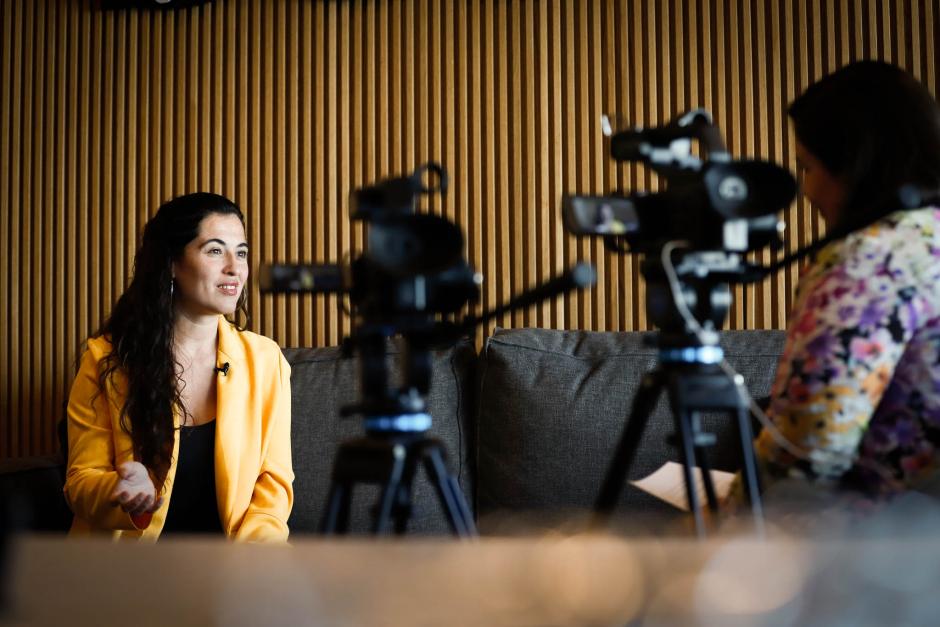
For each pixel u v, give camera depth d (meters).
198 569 0.90
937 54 3.08
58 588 0.84
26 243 3.39
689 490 1.25
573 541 0.96
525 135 3.20
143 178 3.34
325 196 3.26
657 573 0.86
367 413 1.25
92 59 3.38
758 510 1.27
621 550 0.92
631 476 2.54
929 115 1.43
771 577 0.84
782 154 3.11
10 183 3.41
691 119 1.38
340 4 3.28
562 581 0.84
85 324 3.34
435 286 1.26
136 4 3.34
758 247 1.42
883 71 1.46
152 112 3.36
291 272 1.36
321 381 2.79
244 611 0.77
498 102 3.23
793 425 1.34
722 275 1.34
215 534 2.43
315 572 0.88
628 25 3.18
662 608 0.79
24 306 3.38
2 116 3.42
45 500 2.42
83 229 3.36
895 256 1.35
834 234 1.42
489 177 3.20
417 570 0.89
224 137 3.33
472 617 0.77
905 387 1.38
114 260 3.34
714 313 1.34
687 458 1.26
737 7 3.16
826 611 0.77
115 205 3.35
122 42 3.37
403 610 0.78
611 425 2.59
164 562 0.93
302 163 3.28
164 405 2.38
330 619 0.76
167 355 2.42
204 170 3.32
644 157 1.38
